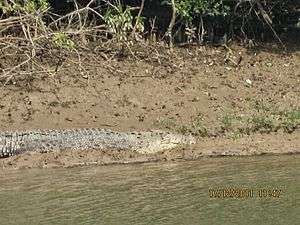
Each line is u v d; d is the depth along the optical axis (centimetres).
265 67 1390
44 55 1294
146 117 1098
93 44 1383
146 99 1170
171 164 895
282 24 1653
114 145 950
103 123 1070
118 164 903
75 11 1317
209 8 1484
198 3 1467
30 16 1264
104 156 926
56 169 884
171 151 946
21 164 903
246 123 1059
